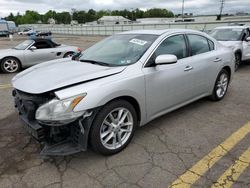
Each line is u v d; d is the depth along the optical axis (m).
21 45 9.71
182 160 3.06
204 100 5.24
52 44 9.85
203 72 4.41
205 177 2.74
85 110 2.75
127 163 3.02
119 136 3.21
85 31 48.88
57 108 2.66
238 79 7.23
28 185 2.66
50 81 2.96
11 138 3.64
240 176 2.75
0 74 8.70
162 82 3.60
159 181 2.69
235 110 4.68
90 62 3.71
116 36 4.43
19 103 3.19
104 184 2.66
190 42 4.27
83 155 3.19
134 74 3.25
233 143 3.45
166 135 3.70
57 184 2.67
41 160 3.09
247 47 8.83
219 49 4.95
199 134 3.73
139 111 3.42
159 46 3.71
